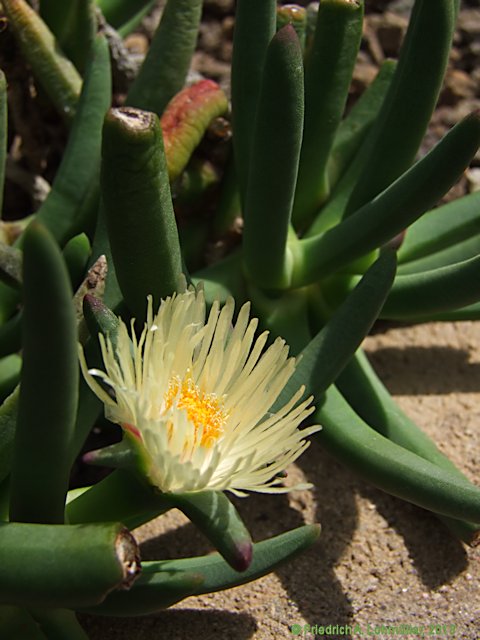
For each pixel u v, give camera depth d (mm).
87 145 355
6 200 418
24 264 227
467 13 493
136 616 298
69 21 387
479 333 415
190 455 270
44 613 276
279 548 282
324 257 333
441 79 318
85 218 357
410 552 339
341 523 347
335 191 367
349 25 333
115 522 260
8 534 252
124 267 297
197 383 283
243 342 282
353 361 351
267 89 295
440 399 388
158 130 275
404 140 327
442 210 364
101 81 355
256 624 317
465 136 291
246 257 337
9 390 326
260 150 305
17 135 440
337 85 344
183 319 278
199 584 268
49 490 262
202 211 385
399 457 311
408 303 333
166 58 361
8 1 372
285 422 275
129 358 269
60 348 237
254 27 329
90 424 283
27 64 396
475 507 298
